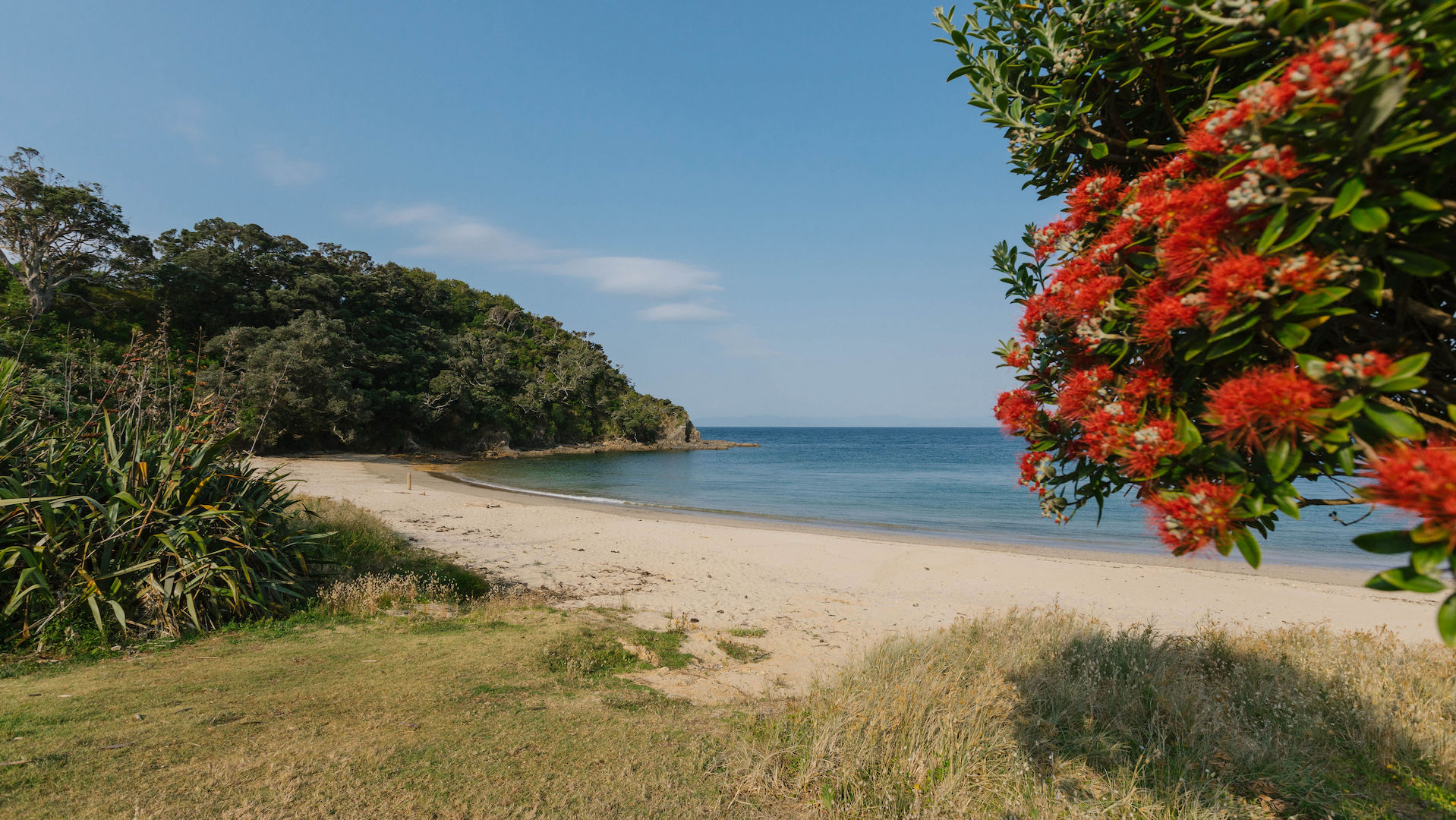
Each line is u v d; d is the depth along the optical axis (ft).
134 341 26.86
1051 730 15.23
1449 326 4.75
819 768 12.44
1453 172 4.60
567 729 14.73
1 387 23.71
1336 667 18.90
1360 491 4.22
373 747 12.64
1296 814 11.87
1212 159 5.90
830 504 103.40
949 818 11.27
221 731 13.00
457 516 68.74
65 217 154.81
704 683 20.61
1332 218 4.39
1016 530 76.33
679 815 10.87
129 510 22.50
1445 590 3.90
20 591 19.36
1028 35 8.48
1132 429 5.94
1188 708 15.78
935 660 20.04
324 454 174.91
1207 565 54.44
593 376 298.76
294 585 26.37
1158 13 6.32
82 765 10.91
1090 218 7.45
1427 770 13.53
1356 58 3.89
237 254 199.00
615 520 72.69
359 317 221.87
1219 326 5.06
